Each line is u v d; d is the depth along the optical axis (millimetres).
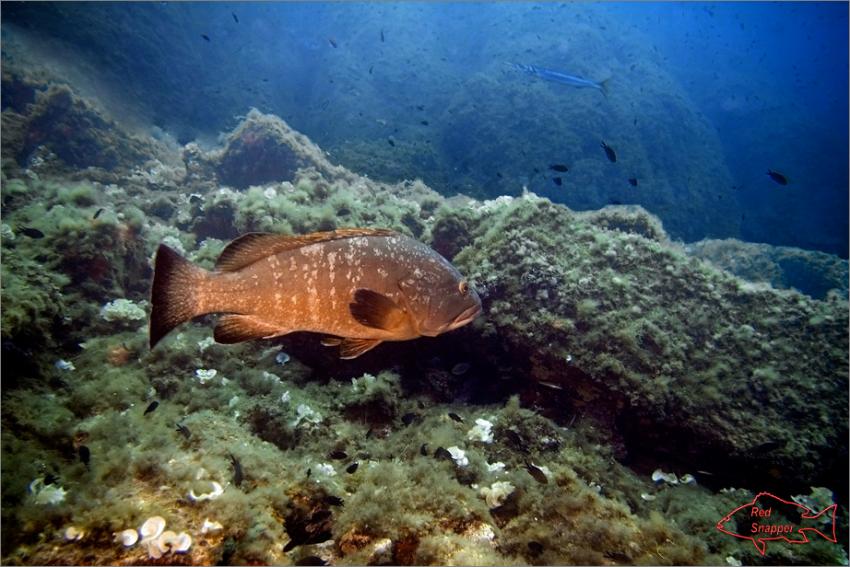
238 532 1561
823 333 2498
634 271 2619
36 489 1587
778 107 11562
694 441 2346
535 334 2420
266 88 9422
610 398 2396
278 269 1307
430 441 2092
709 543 2041
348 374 2498
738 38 20891
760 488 2344
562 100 8633
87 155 4969
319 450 2049
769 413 2338
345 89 9211
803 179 10500
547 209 2779
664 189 8398
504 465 2102
